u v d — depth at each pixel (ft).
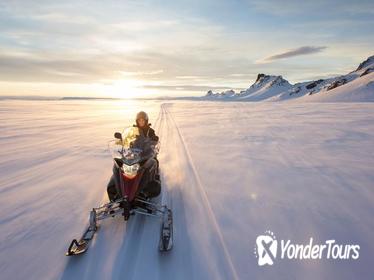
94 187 18.80
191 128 49.37
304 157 25.40
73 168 23.59
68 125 55.42
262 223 13.48
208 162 24.73
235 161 24.81
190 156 27.22
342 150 27.66
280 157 25.75
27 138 38.93
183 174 21.42
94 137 39.83
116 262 10.66
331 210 14.69
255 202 15.89
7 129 48.19
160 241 11.42
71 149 31.42
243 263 10.53
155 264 10.53
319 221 13.56
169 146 33.12
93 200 16.58
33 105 151.84
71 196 17.20
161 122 61.93
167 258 10.89
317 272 10.06
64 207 15.58
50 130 47.50
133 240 12.16
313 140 33.17
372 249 11.32
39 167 23.93
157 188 15.21
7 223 13.75
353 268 10.25
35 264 10.59
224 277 9.78
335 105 104.01
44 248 11.62
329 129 41.27
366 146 29.12
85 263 10.62
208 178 20.29
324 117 58.75
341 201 15.76
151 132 18.65
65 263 10.64
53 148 32.01
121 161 14.21
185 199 16.55
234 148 30.37
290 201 15.90
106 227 13.28
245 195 16.93
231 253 11.15
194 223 13.60
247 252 11.21
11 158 27.25
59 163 25.29
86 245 11.43
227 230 12.90
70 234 12.71
